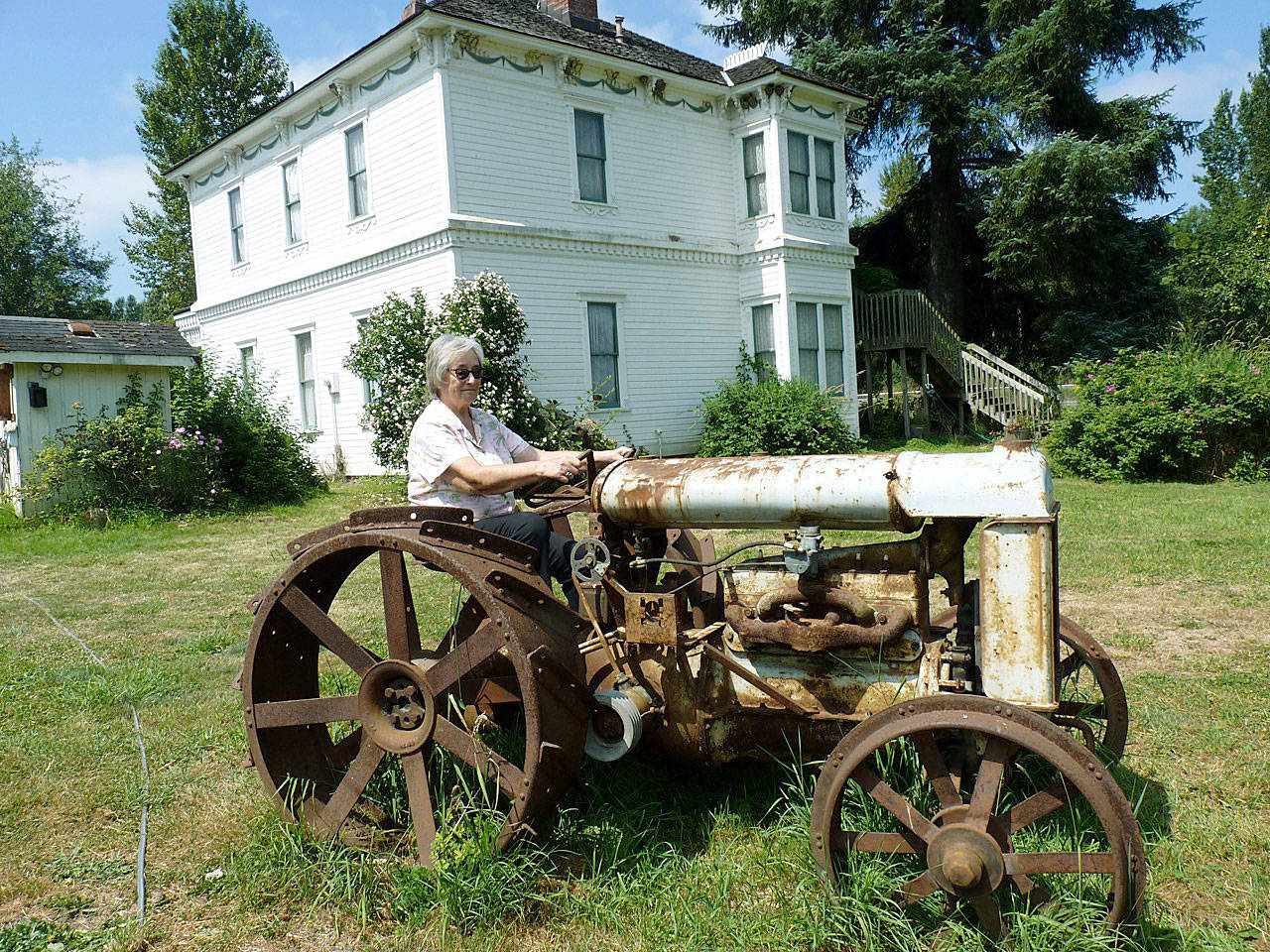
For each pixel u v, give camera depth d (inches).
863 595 113.2
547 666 108.0
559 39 588.1
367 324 622.8
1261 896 103.3
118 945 103.1
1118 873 89.2
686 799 128.4
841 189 748.0
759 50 709.3
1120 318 919.0
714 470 117.4
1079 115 888.3
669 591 125.6
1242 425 508.4
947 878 94.2
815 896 101.3
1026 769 123.6
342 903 108.8
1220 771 135.8
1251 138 2234.3
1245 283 754.8
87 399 498.9
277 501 540.7
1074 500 446.9
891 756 112.6
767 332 711.7
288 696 132.7
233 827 129.2
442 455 126.5
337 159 638.5
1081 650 135.0
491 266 569.3
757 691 118.6
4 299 1550.2
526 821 107.9
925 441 784.9
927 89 836.0
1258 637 203.9
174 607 274.4
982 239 975.0
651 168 663.1
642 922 102.7
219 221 782.5
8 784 144.7
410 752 115.2
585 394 621.6
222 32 1240.2
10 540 414.0
